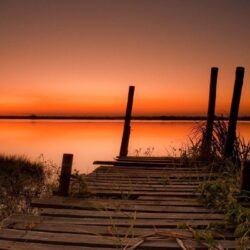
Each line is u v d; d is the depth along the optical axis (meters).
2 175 11.08
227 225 4.05
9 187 10.02
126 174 7.65
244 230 3.77
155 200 5.33
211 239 3.49
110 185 6.43
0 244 3.42
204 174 7.40
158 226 4.08
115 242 3.51
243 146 8.46
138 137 32.06
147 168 8.55
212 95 9.57
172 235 3.66
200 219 4.37
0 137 36.72
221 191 5.45
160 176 7.37
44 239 3.55
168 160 9.70
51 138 34.44
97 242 3.50
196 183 6.64
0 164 12.66
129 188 6.16
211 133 9.35
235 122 8.30
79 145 24.95
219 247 3.43
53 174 12.14
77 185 5.76
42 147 23.31
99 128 72.50
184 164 8.84
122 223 4.13
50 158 16.48
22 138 34.66
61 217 4.38
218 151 9.02
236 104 8.30
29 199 8.92
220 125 9.29
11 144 25.97
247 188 5.10
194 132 9.83
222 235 3.78
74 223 4.11
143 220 4.28
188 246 3.43
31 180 10.88
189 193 5.73
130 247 3.42
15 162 13.02
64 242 3.50
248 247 3.46
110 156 18.22
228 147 8.27
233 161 8.09
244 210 4.23
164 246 3.47
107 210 4.78
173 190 6.03
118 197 5.68
